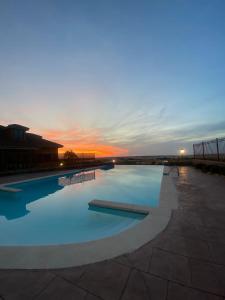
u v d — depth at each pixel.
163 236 3.93
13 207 8.59
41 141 24.75
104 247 3.49
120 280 2.59
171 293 2.34
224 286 2.46
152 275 2.69
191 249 3.39
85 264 2.97
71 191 11.63
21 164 19.17
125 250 3.38
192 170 16.92
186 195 7.44
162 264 2.95
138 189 12.03
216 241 3.68
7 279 2.63
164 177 12.42
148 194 10.67
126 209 6.14
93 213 6.79
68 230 6.04
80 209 8.05
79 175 18.98
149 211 5.66
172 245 3.55
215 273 2.71
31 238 5.53
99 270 2.82
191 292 2.36
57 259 3.11
